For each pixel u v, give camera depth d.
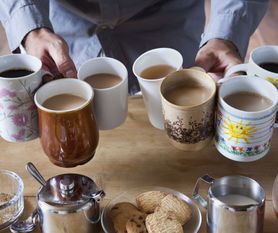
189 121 0.86
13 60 0.94
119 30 1.36
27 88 0.88
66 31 1.36
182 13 1.36
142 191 0.89
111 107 0.93
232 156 0.89
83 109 0.85
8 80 0.86
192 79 0.90
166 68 0.98
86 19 1.33
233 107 0.86
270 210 0.85
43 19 1.14
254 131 0.85
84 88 0.89
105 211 0.85
